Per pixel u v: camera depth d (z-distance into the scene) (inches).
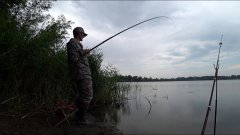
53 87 275.0
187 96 517.7
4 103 229.6
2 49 241.9
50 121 204.8
